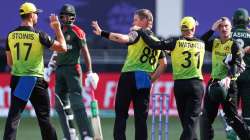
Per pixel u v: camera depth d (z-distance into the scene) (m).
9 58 30.17
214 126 45.81
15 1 59.38
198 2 60.00
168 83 52.75
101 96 52.78
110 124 47.41
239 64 31.05
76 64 33.25
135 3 59.59
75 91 33.28
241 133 31.98
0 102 52.38
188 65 30.38
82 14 59.31
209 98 31.61
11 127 29.27
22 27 29.47
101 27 59.59
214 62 31.84
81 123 33.31
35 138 40.12
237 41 32.31
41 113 29.80
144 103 30.23
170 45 30.25
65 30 32.94
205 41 31.95
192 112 30.34
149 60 30.17
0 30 59.31
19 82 29.23
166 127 33.34
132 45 30.03
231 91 31.70
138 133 30.17
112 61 57.09
